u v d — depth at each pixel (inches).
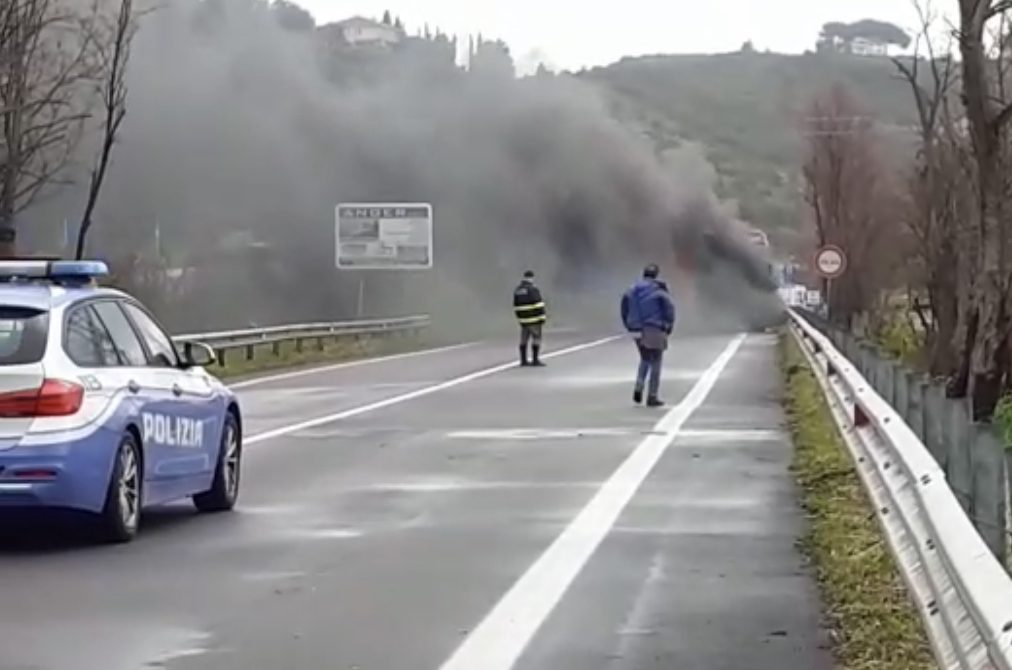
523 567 885.8
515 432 1697.8
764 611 765.3
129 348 1008.9
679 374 2792.8
